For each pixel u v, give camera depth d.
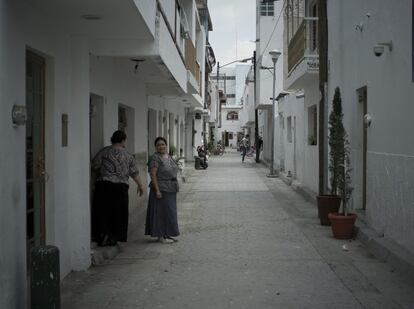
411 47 7.57
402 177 8.02
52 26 6.64
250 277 7.30
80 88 7.50
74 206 7.54
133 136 12.97
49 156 6.70
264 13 31.81
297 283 6.98
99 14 6.44
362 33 10.30
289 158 23.39
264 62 31.69
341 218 9.84
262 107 34.25
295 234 10.46
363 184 11.13
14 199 4.99
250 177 25.33
